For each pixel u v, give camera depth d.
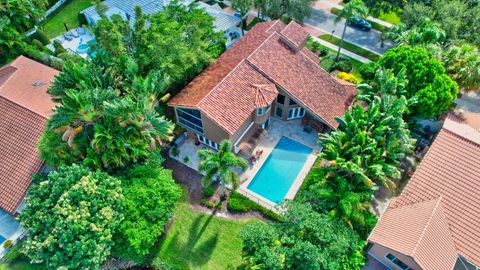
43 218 26.23
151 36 36.66
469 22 46.12
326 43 53.66
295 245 25.83
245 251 27.47
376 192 34.84
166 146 38.12
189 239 31.44
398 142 32.28
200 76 39.03
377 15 58.31
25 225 27.14
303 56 40.06
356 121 32.97
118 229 27.72
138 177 30.64
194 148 38.44
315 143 39.19
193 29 39.06
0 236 31.08
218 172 29.58
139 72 37.06
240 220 32.62
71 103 27.56
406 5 49.25
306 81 38.41
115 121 29.53
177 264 29.98
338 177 30.52
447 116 37.53
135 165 31.12
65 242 25.34
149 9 51.09
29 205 27.50
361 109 33.34
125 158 30.81
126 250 28.34
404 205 29.66
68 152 29.98
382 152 31.78
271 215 32.50
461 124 36.22
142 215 28.73
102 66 34.03
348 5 44.38
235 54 40.47
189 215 32.94
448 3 47.47
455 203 28.53
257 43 40.47
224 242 31.23
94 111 28.27
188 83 39.91
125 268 30.77
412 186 30.22
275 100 39.41
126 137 29.44
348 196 29.02
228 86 35.00
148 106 29.59
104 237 26.30
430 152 31.36
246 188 35.06
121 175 30.80
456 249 27.06
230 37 53.84
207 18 41.25
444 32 41.44
